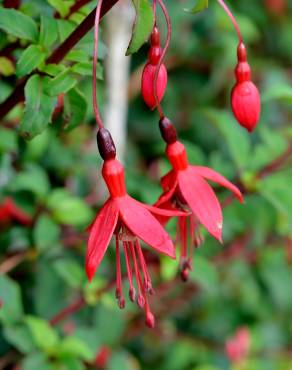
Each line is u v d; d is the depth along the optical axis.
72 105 0.32
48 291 0.41
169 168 0.42
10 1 0.33
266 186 0.38
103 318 0.42
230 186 0.32
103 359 0.41
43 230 0.39
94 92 0.30
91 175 0.44
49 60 0.32
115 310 0.41
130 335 0.45
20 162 0.40
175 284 0.45
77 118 0.32
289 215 0.38
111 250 0.42
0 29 0.33
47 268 0.41
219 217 0.31
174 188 0.32
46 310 0.41
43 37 0.31
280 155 0.40
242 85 0.32
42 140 0.40
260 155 0.39
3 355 0.39
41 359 0.36
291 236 0.44
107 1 0.30
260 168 0.39
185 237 0.33
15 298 0.37
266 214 0.43
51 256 0.41
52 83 0.31
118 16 0.43
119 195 0.31
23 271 0.41
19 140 0.40
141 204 0.31
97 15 0.29
